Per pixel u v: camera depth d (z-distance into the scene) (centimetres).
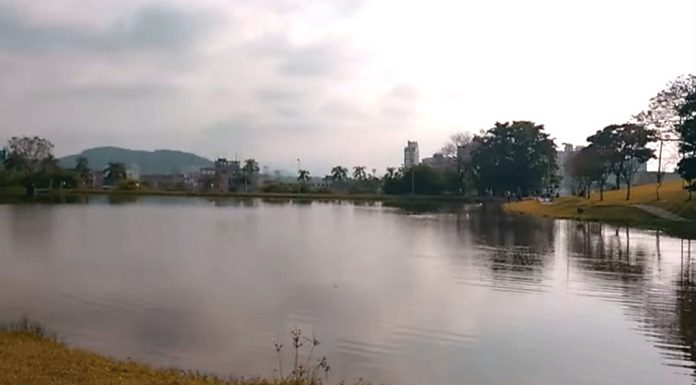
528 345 2155
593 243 5275
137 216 8438
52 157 17575
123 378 1432
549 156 14862
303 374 1758
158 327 2278
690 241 5356
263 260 4134
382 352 2039
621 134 9425
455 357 2005
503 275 3591
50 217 7781
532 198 13650
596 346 2148
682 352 2092
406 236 6031
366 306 2698
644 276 3556
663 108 8550
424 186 17112
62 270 3550
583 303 2817
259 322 2377
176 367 1800
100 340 2088
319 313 2548
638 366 1950
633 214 7600
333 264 3997
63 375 1402
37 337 1917
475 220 8331
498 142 14788
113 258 4109
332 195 17288
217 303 2700
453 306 2731
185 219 8031
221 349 2016
